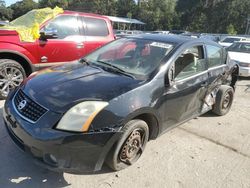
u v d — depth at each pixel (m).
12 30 5.36
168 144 4.05
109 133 2.83
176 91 3.69
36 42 5.61
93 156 2.80
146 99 3.20
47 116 2.76
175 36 4.47
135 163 3.46
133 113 3.03
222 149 4.09
